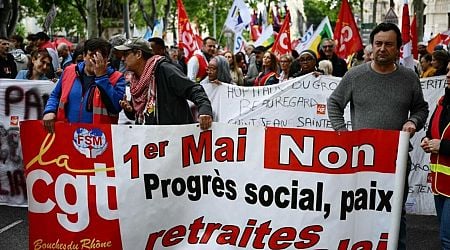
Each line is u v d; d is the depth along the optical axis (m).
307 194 4.65
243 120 8.91
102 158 4.69
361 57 12.61
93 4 21.03
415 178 7.75
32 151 4.73
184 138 4.71
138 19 42.56
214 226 4.78
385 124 4.97
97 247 4.75
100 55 5.75
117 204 4.71
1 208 7.72
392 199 4.62
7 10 25.12
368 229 4.66
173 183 4.74
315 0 66.69
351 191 4.63
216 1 55.03
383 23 5.01
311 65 9.26
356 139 4.58
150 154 4.70
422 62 12.17
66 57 12.95
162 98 5.36
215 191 4.76
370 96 5.02
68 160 4.71
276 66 11.15
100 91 5.82
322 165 4.61
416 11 26.42
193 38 14.57
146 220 4.75
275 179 4.67
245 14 19.19
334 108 5.21
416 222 7.45
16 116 7.73
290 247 4.71
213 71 9.11
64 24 41.44
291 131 4.61
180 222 4.78
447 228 4.73
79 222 4.75
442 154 4.70
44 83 7.70
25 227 6.99
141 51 5.41
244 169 4.70
